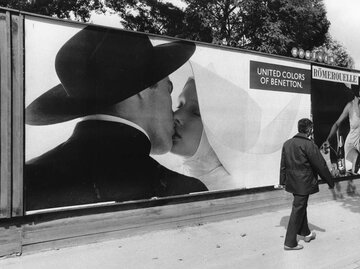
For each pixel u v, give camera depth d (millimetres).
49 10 20156
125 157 6133
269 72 8039
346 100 9859
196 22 21844
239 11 21828
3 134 5113
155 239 6234
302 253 5777
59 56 5500
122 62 6070
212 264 5270
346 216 7996
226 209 7488
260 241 6266
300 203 5902
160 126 6496
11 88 5133
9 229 5297
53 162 5496
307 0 21500
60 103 5527
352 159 10102
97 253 5559
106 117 5934
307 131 6020
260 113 7883
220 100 7238
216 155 7223
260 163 7930
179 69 6695
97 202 5887
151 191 6430
